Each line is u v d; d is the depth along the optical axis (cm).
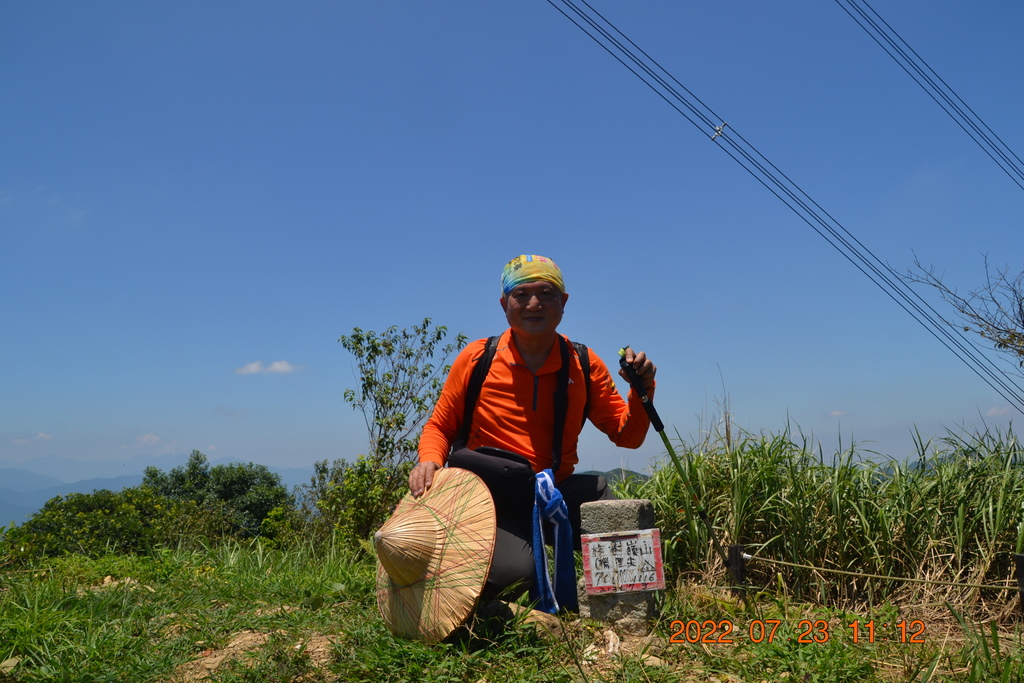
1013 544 413
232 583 490
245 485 2641
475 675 282
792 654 296
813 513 462
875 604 429
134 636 373
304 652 319
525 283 361
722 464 500
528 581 343
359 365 905
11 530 650
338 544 703
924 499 449
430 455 365
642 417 377
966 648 296
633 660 291
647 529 349
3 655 332
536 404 370
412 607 318
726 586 425
